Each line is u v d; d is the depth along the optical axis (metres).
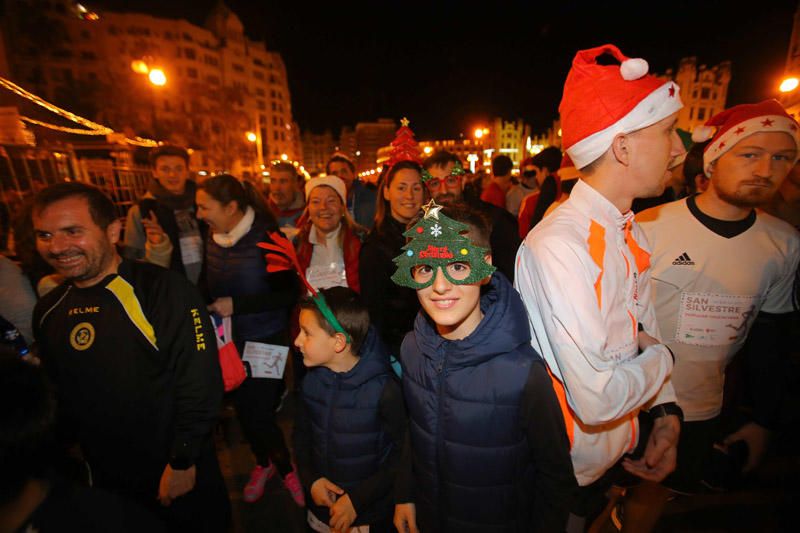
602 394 0.99
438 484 1.27
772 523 2.01
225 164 34.78
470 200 2.58
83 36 30.17
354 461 1.68
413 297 2.15
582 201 1.15
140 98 21.33
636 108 1.02
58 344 1.51
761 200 1.42
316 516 1.82
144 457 1.60
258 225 2.46
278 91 62.00
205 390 1.62
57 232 1.38
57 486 0.84
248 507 2.42
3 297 1.93
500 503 1.21
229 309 2.25
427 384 1.26
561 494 1.12
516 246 2.45
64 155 4.52
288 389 3.83
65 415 1.56
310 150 101.44
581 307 1.01
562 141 1.21
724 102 37.25
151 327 1.53
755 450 1.67
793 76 8.97
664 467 1.26
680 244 1.58
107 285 1.51
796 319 1.59
